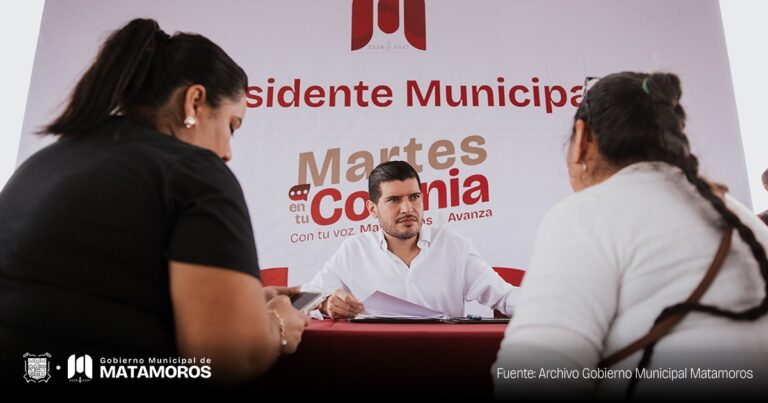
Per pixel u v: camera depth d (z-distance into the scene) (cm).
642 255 73
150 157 76
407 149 280
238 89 95
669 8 294
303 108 284
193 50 90
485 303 230
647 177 80
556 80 288
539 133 282
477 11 296
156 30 91
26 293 69
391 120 283
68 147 81
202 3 295
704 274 72
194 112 89
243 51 290
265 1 296
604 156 85
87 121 82
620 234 75
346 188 275
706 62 285
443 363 88
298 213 272
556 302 72
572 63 290
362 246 244
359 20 295
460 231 272
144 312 71
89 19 287
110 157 76
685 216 76
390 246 239
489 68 290
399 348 89
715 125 275
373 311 135
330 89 287
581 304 71
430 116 284
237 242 72
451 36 293
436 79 288
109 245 70
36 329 67
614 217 76
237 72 95
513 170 278
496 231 272
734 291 71
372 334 90
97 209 71
